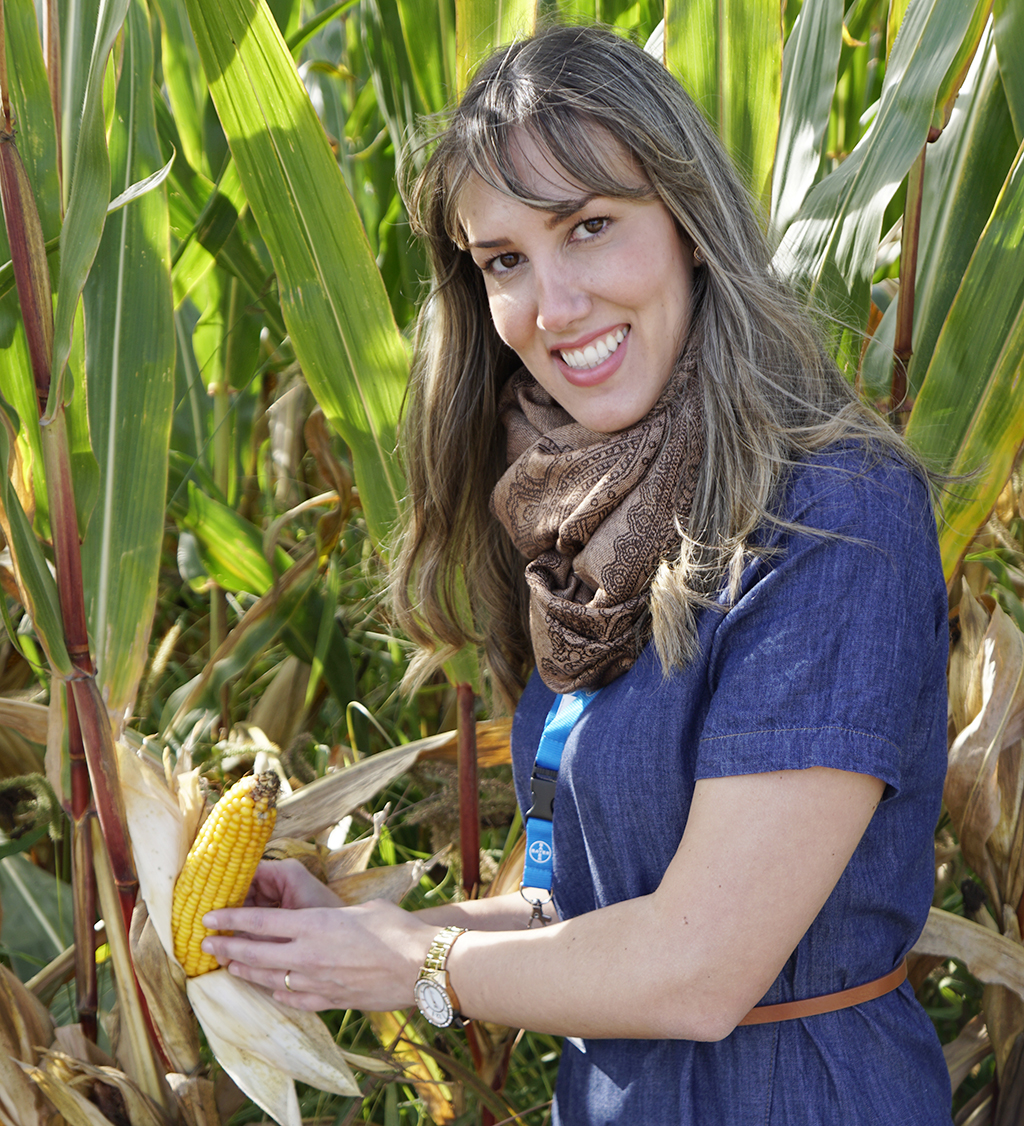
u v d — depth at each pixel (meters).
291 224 1.51
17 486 1.47
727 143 1.56
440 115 1.48
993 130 1.55
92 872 1.42
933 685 1.01
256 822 1.20
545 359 1.10
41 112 1.30
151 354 1.43
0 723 1.72
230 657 2.08
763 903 0.90
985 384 1.42
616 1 1.95
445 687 2.25
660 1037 0.96
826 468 0.96
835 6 1.61
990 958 1.58
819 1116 1.01
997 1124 1.66
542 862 1.19
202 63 1.44
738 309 1.02
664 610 0.98
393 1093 1.68
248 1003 1.23
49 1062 1.37
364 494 1.65
